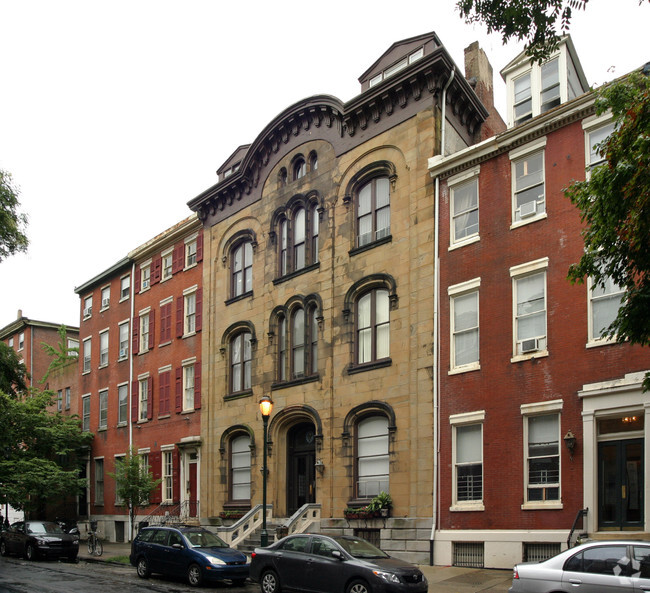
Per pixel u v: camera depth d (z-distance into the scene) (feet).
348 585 49.26
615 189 40.32
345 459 81.41
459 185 76.07
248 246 104.83
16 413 125.29
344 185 88.63
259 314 98.78
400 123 82.99
